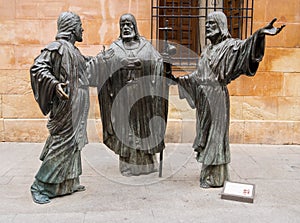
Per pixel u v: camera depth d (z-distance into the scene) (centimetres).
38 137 629
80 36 391
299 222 337
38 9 604
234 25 644
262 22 614
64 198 382
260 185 430
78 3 602
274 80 627
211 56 397
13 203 368
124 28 419
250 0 610
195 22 651
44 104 365
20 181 433
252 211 357
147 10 607
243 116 634
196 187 416
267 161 534
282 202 380
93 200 378
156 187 414
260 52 375
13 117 627
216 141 403
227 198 383
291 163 526
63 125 369
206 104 399
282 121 634
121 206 364
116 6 605
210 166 411
